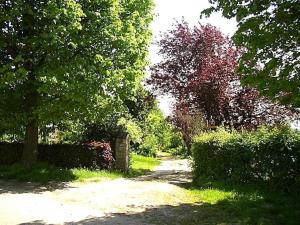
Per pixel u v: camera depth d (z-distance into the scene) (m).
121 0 19.70
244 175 14.98
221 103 21.02
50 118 17.55
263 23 11.48
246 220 10.20
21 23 17.31
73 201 12.91
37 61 17.58
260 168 14.54
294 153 13.45
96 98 17.52
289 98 11.49
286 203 11.97
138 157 45.84
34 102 18.39
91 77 16.67
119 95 18.52
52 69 16.36
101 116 19.14
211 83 20.83
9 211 11.20
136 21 20.42
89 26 17.08
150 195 13.84
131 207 11.98
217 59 21.64
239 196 13.01
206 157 16.69
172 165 39.31
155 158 54.00
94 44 17.30
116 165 24.52
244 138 15.40
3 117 18.91
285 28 11.14
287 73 11.31
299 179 13.28
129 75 18.11
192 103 22.48
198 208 11.80
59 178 17.94
